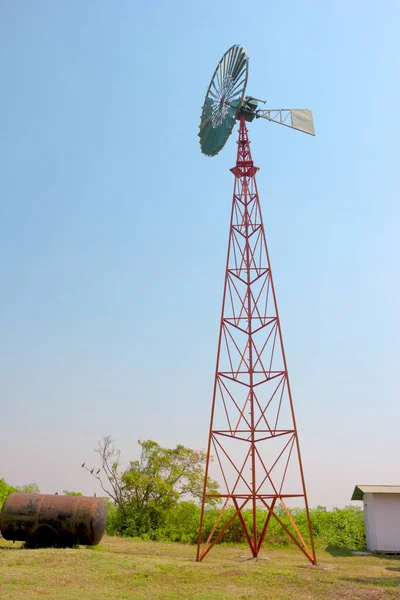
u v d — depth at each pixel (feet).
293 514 131.44
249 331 85.30
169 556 85.10
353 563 84.33
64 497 78.43
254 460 80.69
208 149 95.86
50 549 71.87
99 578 56.18
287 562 82.12
